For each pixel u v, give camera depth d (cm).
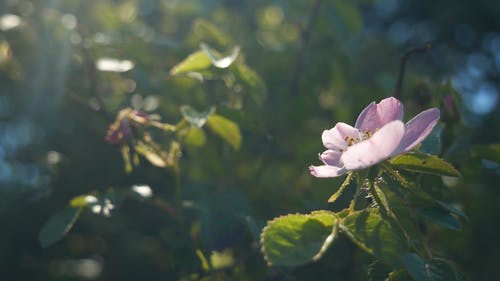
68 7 64
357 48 82
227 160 53
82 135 58
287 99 58
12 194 61
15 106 60
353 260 52
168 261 59
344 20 63
